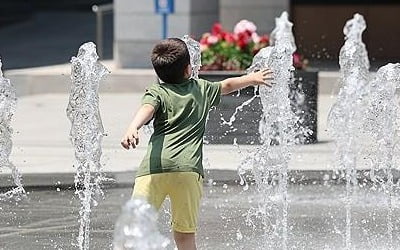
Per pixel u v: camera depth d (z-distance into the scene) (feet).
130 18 130.00
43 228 55.88
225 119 80.89
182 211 39.78
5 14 197.36
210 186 67.87
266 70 43.06
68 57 152.76
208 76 83.10
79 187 66.90
